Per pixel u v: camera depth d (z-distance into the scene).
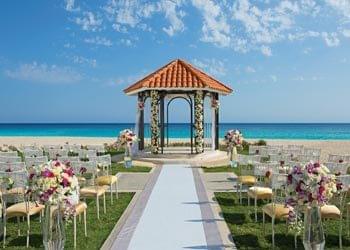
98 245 7.30
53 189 5.92
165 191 12.16
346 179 7.57
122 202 10.80
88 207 10.32
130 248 7.02
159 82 19.94
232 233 7.92
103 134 64.94
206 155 20.27
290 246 7.22
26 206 7.55
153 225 8.45
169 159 19.36
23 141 39.81
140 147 21.64
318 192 5.62
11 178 8.02
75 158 10.96
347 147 27.38
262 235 7.81
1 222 7.80
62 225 6.21
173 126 109.62
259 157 11.34
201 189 12.45
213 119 22.16
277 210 7.25
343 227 8.40
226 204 10.45
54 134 66.69
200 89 19.91
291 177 5.81
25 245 7.45
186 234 7.83
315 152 14.94
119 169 16.94
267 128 101.44
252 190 9.02
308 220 5.99
